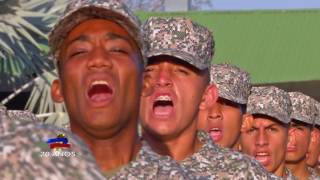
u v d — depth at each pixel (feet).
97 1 13.64
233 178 18.48
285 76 79.36
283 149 27.14
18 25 61.31
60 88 14.35
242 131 26.94
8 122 8.59
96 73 13.61
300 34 79.66
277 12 78.54
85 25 13.80
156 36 18.79
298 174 30.91
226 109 23.43
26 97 66.95
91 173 8.41
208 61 19.22
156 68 18.83
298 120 30.50
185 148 18.86
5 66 62.85
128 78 13.71
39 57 61.41
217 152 18.81
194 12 75.20
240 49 78.18
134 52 13.83
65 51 13.91
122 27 13.76
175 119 18.81
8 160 8.16
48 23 61.57
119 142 13.70
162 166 13.48
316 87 81.66
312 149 33.35
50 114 58.49
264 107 26.68
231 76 23.38
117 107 13.65
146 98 18.81
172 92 18.79
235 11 77.56
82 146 8.87
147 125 18.92
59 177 8.24
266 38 78.79
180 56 18.61
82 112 13.70
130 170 13.44
